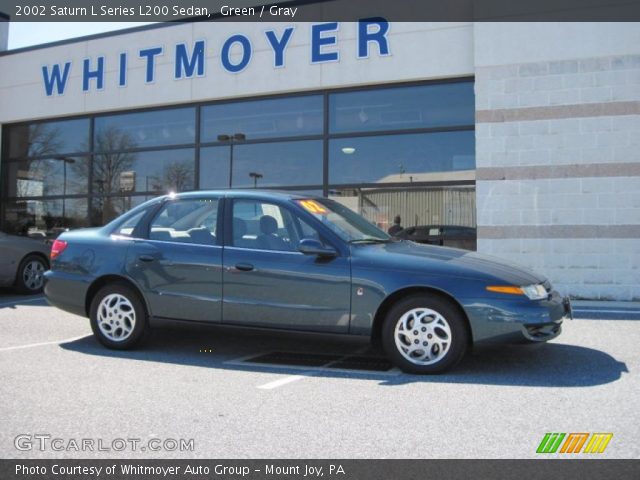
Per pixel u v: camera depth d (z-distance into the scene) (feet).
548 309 15.49
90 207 43.16
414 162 34.88
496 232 31.96
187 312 17.95
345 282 16.30
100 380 15.21
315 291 16.56
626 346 19.04
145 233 19.07
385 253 16.61
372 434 11.34
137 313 18.65
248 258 17.37
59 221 44.21
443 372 15.71
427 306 15.71
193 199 19.03
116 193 42.42
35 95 44.70
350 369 16.52
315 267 16.66
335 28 36.14
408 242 18.97
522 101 31.83
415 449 10.60
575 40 31.22
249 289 17.24
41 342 20.16
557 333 16.05
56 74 43.91
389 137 35.47
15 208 45.88
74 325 23.43
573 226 30.96
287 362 17.40
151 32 40.81
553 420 12.04
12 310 27.37
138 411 12.70
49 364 16.94
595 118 30.78
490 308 15.25
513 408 12.84
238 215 18.20
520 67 31.91
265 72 37.60
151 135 41.47
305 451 10.53
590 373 15.75
